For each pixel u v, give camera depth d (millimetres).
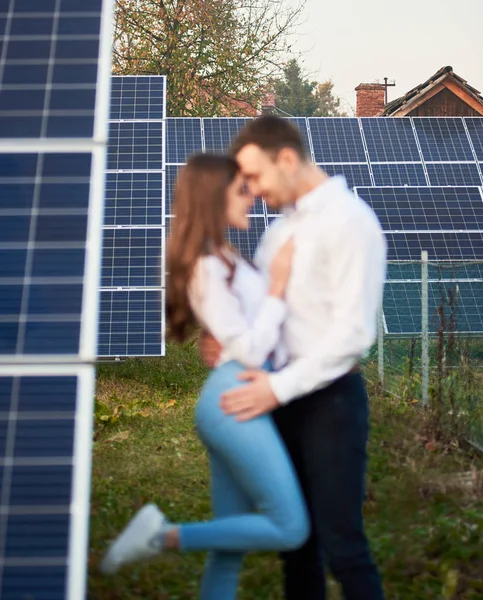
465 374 7789
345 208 3088
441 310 8062
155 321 10625
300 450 3221
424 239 13484
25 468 2484
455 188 14516
